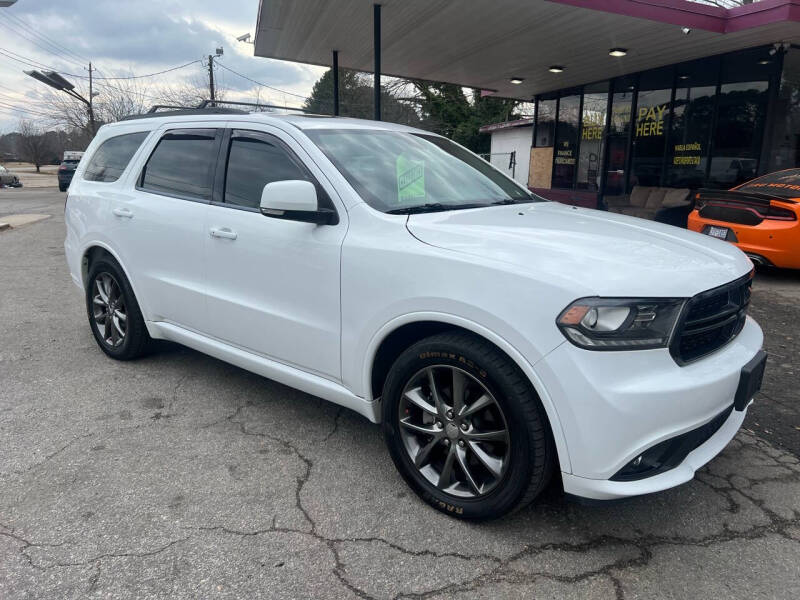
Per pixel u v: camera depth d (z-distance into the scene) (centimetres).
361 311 270
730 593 216
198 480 286
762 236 682
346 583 220
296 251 296
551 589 217
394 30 1010
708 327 237
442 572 226
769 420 354
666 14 884
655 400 211
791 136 1061
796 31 908
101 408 363
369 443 324
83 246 439
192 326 367
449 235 255
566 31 967
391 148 336
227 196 342
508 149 2477
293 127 319
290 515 259
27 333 511
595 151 1465
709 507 268
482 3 847
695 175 1184
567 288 214
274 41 1166
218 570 225
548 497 276
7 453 308
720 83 1111
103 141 451
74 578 219
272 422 348
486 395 238
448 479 257
